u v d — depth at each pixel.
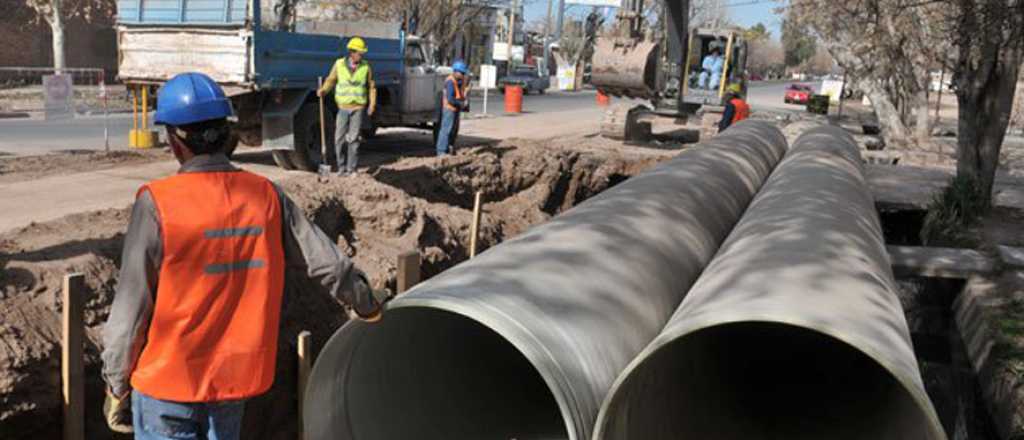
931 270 8.56
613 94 20.59
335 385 3.34
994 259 8.82
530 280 3.61
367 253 7.54
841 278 3.80
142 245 2.83
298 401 5.39
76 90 23.27
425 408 3.88
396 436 3.65
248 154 14.33
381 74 14.27
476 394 4.18
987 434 5.99
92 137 15.86
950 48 19.95
